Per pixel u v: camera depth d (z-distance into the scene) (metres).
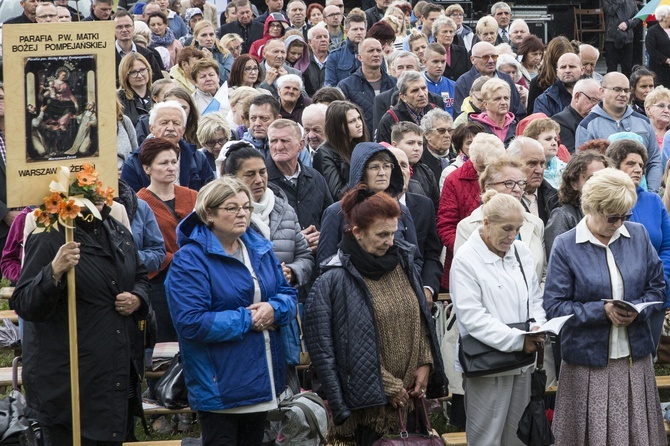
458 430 15.77
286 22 32.03
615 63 40.06
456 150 18.66
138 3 35.78
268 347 12.15
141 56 22.16
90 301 11.88
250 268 12.27
